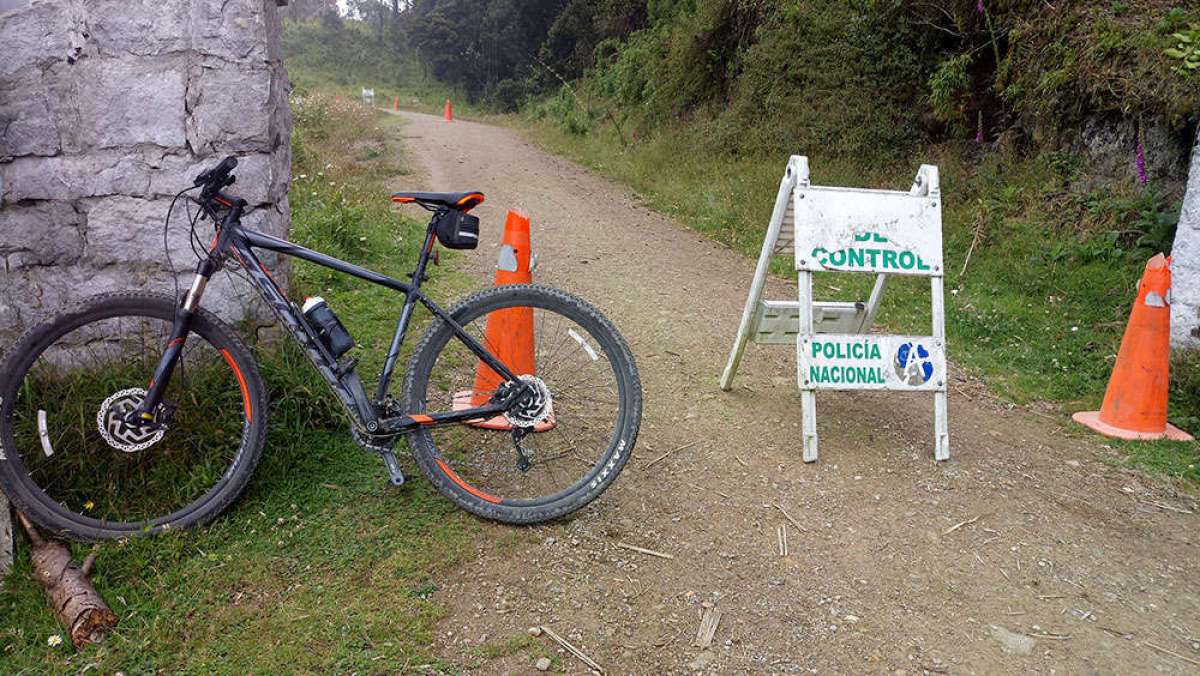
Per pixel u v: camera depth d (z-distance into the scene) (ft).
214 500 9.84
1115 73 22.88
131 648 8.14
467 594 9.09
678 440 12.98
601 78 69.15
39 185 11.07
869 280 22.43
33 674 7.86
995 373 16.83
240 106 11.47
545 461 11.57
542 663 8.16
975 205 25.41
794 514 11.09
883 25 34.19
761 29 41.14
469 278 20.11
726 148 37.96
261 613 8.64
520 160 45.14
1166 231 20.77
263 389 10.14
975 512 11.41
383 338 15.14
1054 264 21.74
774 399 14.80
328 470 11.02
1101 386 16.20
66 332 9.76
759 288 13.76
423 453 10.19
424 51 185.98
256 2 11.35
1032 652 8.70
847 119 33.53
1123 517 11.57
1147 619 9.36
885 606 9.33
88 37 10.87
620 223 29.17
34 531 9.48
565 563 9.73
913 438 13.61
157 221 11.50
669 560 9.94
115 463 10.21
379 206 26.66
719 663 8.33
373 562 9.46
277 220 12.39
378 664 8.02
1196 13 21.83
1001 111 29.43
